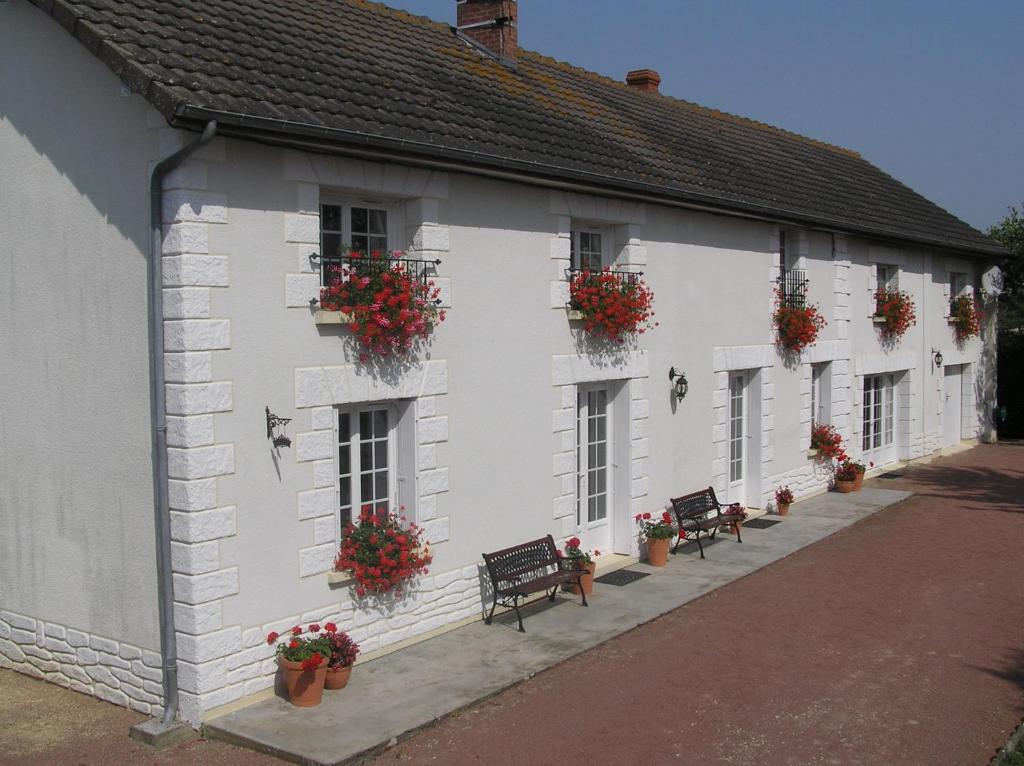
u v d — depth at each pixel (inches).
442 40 486.9
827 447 629.6
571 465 423.2
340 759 259.3
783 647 356.2
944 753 270.8
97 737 283.4
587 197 423.5
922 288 768.9
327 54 368.2
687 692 313.7
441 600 361.4
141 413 290.7
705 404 515.2
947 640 364.2
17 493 327.6
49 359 312.5
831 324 639.8
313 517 312.5
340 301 316.2
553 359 410.0
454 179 357.7
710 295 515.2
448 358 358.3
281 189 299.1
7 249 320.2
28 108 310.7
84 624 313.0
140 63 270.7
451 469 362.3
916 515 583.8
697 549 493.0
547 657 339.0
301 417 307.0
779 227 577.6
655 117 595.5
